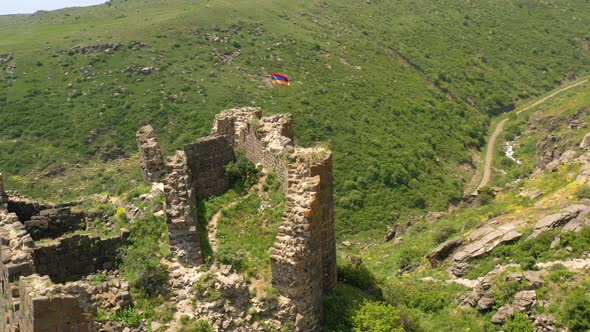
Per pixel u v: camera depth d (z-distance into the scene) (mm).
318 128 81312
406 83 107125
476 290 26641
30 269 13375
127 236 16953
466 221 40281
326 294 17062
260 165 20188
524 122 100375
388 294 20406
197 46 97750
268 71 94562
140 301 15055
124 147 66438
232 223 18156
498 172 84688
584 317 22031
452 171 83938
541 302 23734
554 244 28000
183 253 16172
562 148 72000
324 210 16484
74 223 18828
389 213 67688
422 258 36031
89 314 12523
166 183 17031
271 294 15078
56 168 61562
